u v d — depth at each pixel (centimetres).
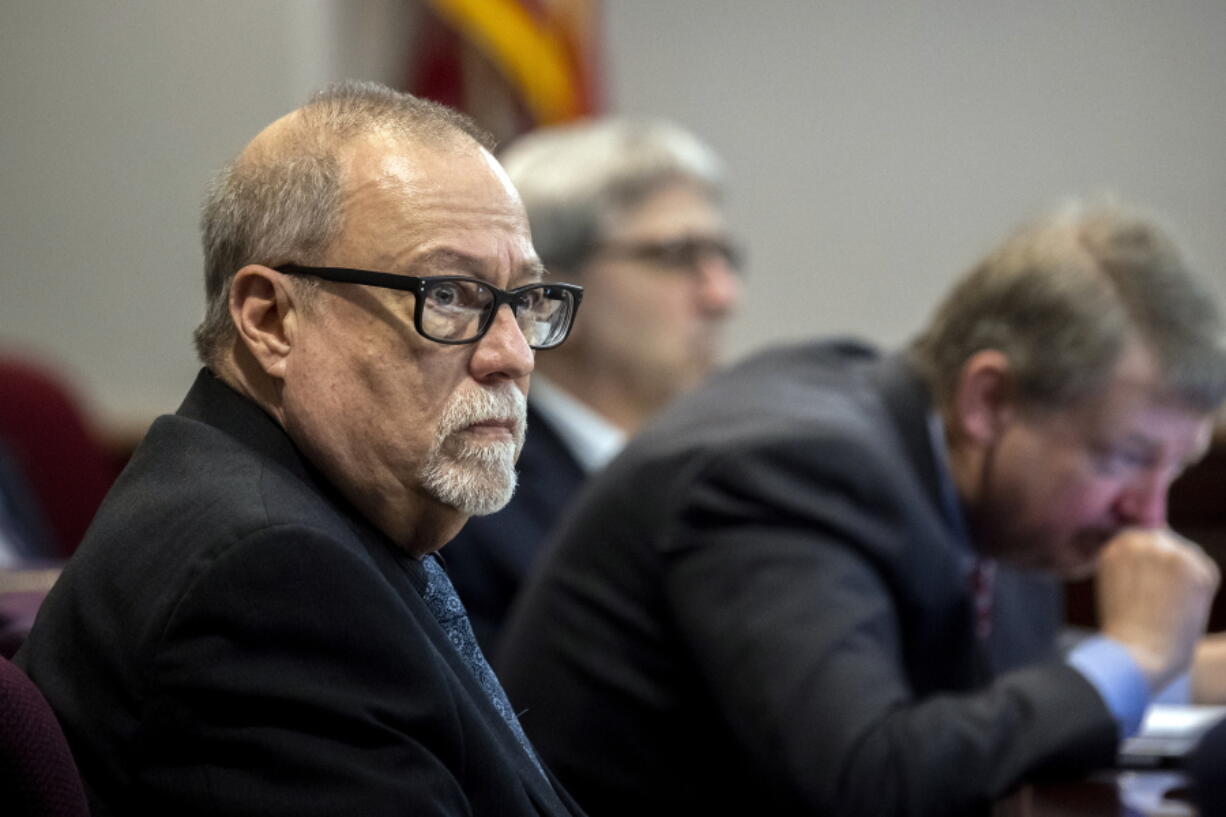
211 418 341
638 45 1437
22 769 278
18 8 1198
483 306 335
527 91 1170
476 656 371
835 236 1439
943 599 545
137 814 297
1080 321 530
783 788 478
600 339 848
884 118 1430
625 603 537
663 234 855
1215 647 634
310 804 288
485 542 721
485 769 322
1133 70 1389
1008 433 551
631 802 532
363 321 329
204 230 348
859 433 539
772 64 1436
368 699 299
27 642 328
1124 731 500
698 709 527
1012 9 1406
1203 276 546
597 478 577
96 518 331
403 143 337
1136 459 546
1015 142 1412
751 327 1449
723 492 526
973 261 585
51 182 1202
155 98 1184
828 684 483
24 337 1204
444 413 331
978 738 475
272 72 1165
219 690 289
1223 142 1377
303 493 321
